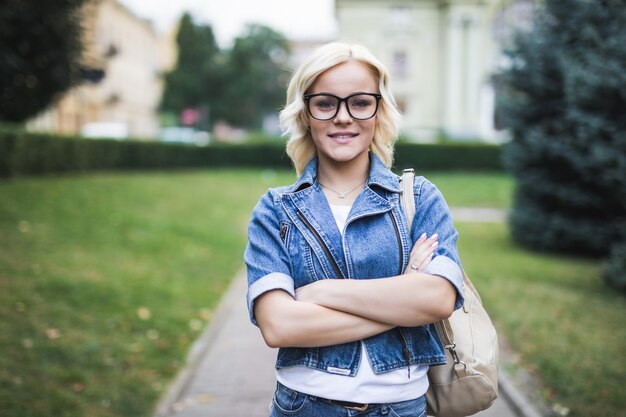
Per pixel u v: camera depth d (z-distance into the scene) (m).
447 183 20.73
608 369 4.20
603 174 7.27
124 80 47.06
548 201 9.73
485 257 9.09
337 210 1.64
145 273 6.91
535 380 4.12
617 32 7.60
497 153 26.25
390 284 1.52
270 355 4.73
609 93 7.08
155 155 22.30
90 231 8.34
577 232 9.30
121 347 4.58
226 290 6.98
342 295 1.52
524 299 6.32
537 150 9.24
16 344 4.22
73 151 14.76
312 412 1.56
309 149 1.78
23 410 3.36
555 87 9.18
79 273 6.24
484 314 1.83
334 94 1.61
